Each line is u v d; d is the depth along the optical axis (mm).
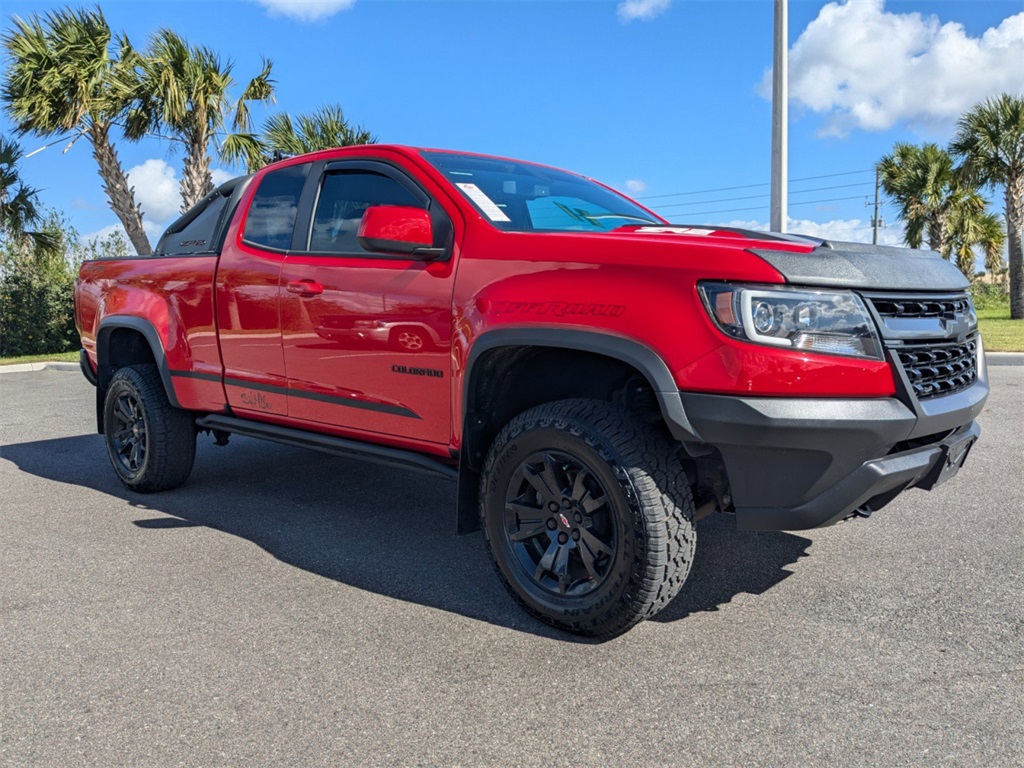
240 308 4070
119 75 15656
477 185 3451
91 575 3502
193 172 16266
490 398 3111
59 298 18500
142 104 15789
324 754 2135
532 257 2916
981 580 3236
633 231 3107
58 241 19156
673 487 2639
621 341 2625
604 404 2779
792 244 2670
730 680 2490
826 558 3539
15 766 2098
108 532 4129
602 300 2682
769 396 2457
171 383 4539
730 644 2738
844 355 2506
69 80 15211
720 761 2068
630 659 2650
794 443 2467
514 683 2502
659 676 2527
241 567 3578
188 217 4910
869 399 2533
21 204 18156
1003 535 3770
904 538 3770
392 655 2707
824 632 2811
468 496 3166
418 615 3039
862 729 2197
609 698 2400
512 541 2994
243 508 4543
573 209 3621
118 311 4855
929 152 27359
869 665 2562
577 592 2809
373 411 3504
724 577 3346
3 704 2420
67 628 2955
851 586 3219
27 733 2260
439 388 3199
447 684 2504
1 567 3627
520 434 2875
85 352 5367
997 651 2629
